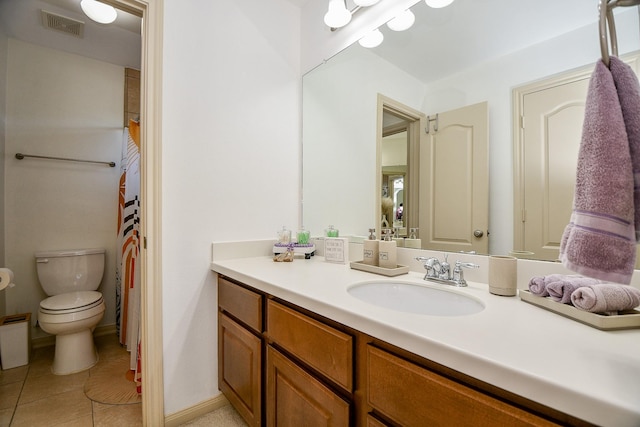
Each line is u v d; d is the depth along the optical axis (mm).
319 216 1777
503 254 1009
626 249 438
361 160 1538
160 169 1345
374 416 682
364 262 1298
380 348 670
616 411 354
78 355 1900
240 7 1647
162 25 1366
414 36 1302
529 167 957
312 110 1835
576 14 867
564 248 510
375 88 1466
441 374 549
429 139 1242
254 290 1185
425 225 1250
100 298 2072
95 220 2420
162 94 1360
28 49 2170
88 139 2396
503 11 1030
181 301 1413
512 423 446
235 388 1308
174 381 1389
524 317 676
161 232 1351
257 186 1704
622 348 511
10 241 2096
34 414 1469
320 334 821
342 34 1644
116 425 1396
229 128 1591
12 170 2104
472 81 1109
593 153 479
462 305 907
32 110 2180
